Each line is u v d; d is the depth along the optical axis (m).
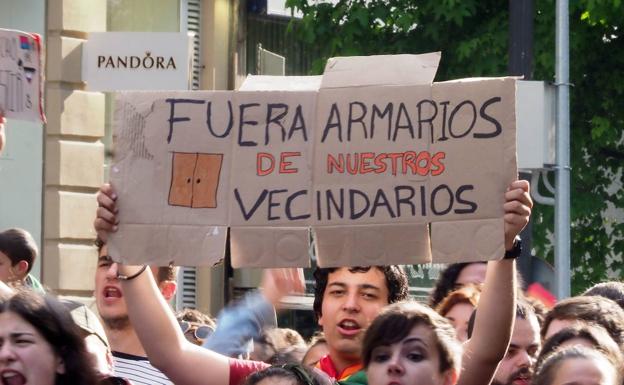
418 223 8.84
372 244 8.89
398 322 9.05
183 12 26.64
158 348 9.49
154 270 11.98
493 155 8.79
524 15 20.98
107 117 24.56
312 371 8.82
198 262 8.98
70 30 23.69
